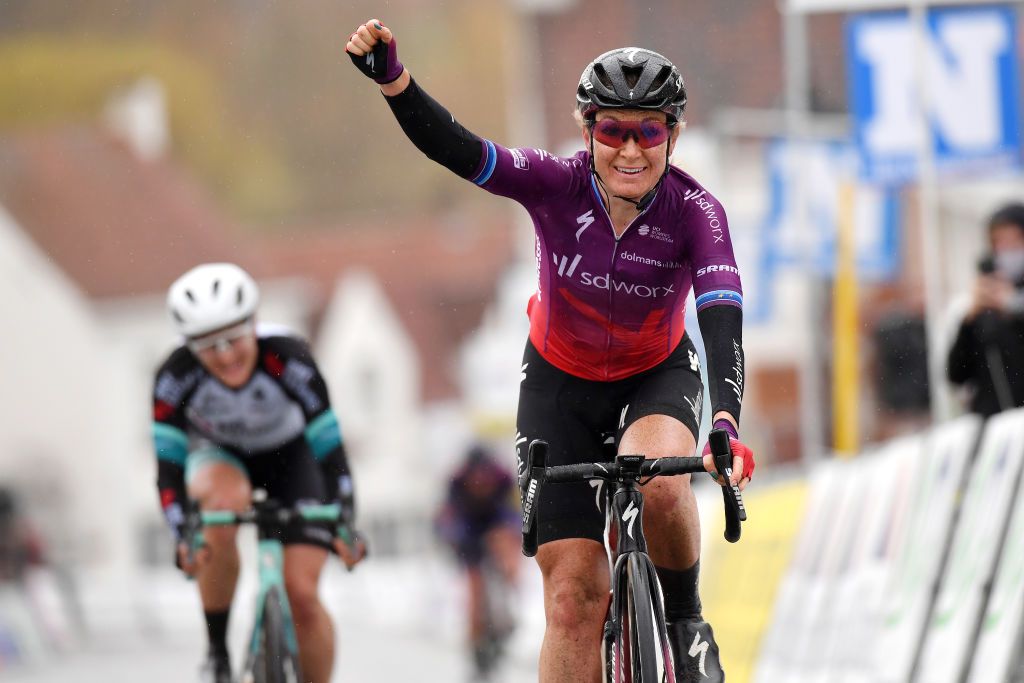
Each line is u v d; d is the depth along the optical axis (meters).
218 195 149.12
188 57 151.12
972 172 24.62
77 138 146.75
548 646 12.47
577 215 12.64
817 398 32.28
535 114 90.25
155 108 149.00
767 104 76.12
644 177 12.20
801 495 22.41
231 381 17.16
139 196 144.38
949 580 16.83
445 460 103.69
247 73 150.50
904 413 27.03
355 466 142.12
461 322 146.12
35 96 150.00
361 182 150.62
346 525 17.06
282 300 147.00
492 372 85.38
